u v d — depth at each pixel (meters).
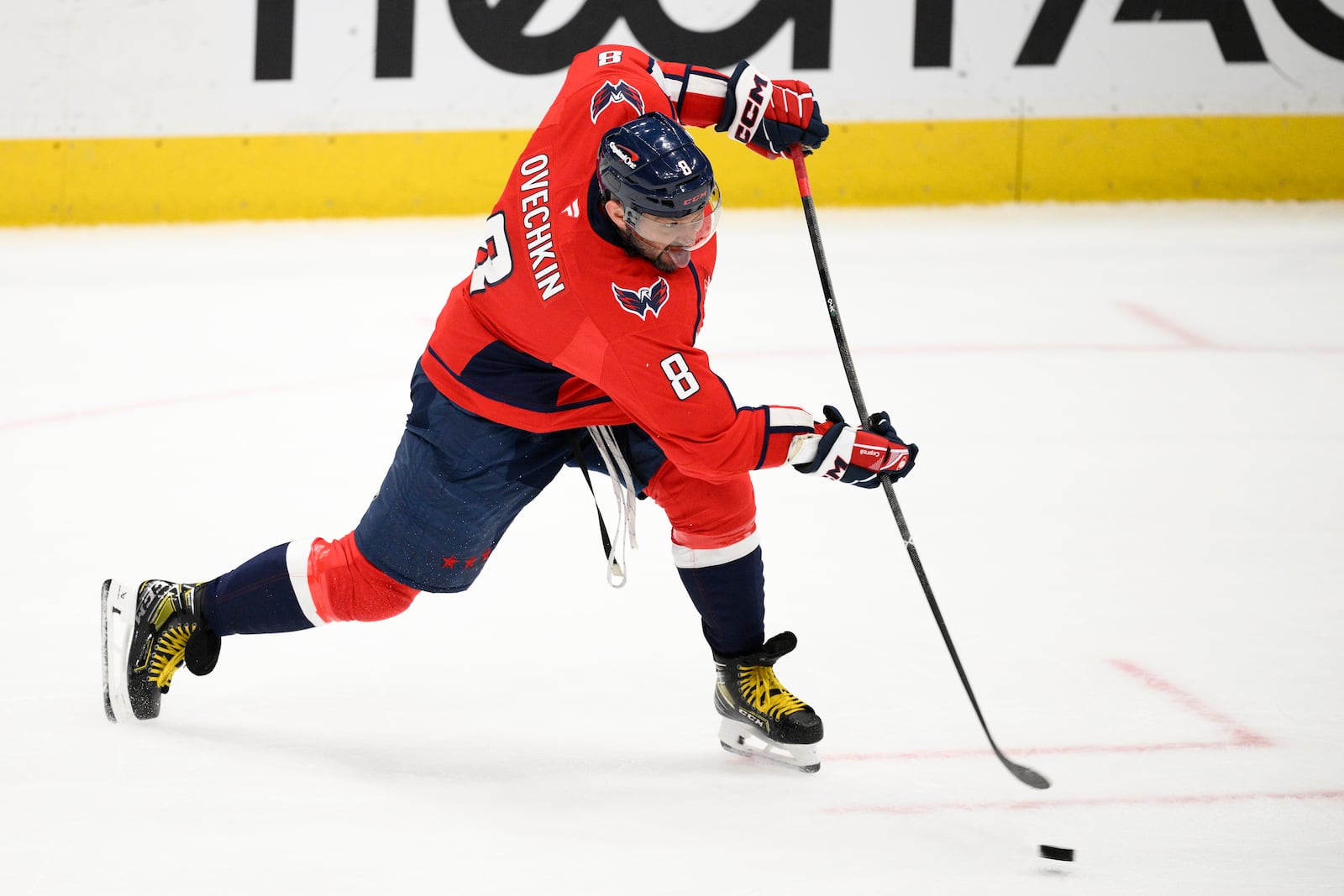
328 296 24.78
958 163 29.02
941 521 14.48
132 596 10.63
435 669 11.60
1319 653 11.41
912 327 21.94
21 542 14.44
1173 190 28.83
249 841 8.84
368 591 10.09
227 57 29.31
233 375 20.55
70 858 8.59
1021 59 28.55
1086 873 8.34
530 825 9.09
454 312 9.72
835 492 15.40
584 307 8.64
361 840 8.88
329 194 29.84
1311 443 16.59
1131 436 16.95
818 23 28.59
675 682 11.36
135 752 10.11
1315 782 9.44
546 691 11.20
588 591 13.09
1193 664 11.27
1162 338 20.98
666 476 9.77
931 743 10.13
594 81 9.34
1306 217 27.59
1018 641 11.79
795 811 9.23
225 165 29.69
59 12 29.09
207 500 15.64
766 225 28.42
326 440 17.64
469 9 28.98
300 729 10.55
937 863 8.49
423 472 9.69
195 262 27.16
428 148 29.62
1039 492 15.23
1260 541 13.80
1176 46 28.25
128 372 20.73
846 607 12.55
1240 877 8.27
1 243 28.86
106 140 29.58
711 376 8.73
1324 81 28.06
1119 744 10.02
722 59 28.75
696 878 8.38
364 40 29.20
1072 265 25.08
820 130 10.29
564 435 9.91
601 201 8.66
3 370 20.83
